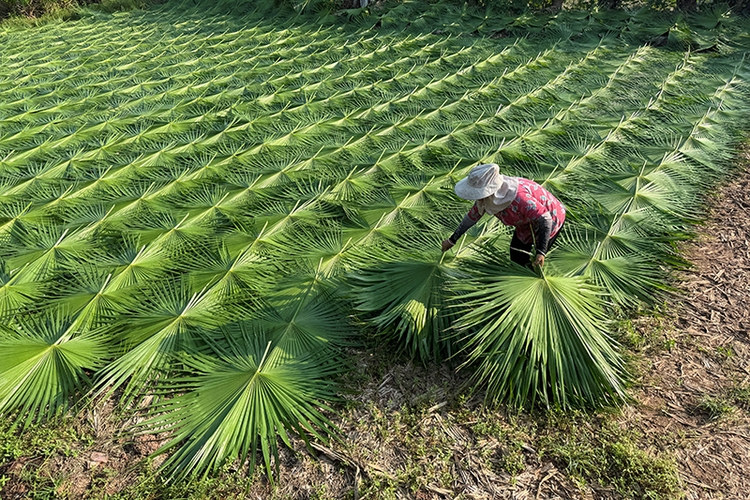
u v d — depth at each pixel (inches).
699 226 175.0
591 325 112.3
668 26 395.5
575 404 109.0
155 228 164.4
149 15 548.7
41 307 132.5
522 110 268.5
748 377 117.1
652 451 101.2
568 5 511.2
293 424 101.5
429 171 203.8
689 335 129.5
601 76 316.8
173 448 104.3
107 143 240.7
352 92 305.1
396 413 111.7
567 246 143.0
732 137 233.5
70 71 371.9
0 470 102.0
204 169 209.2
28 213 179.2
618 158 211.3
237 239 156.3
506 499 94.6
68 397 114.3
